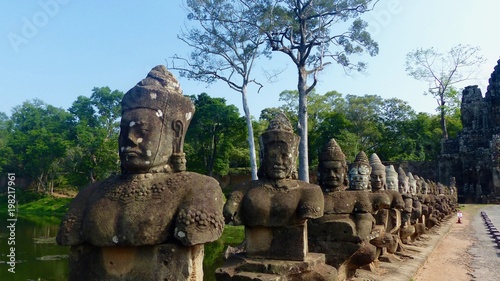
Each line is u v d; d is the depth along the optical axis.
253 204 6.03
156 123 4.44
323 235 7.62
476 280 10.98
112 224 4.15
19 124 57.12
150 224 4.07
